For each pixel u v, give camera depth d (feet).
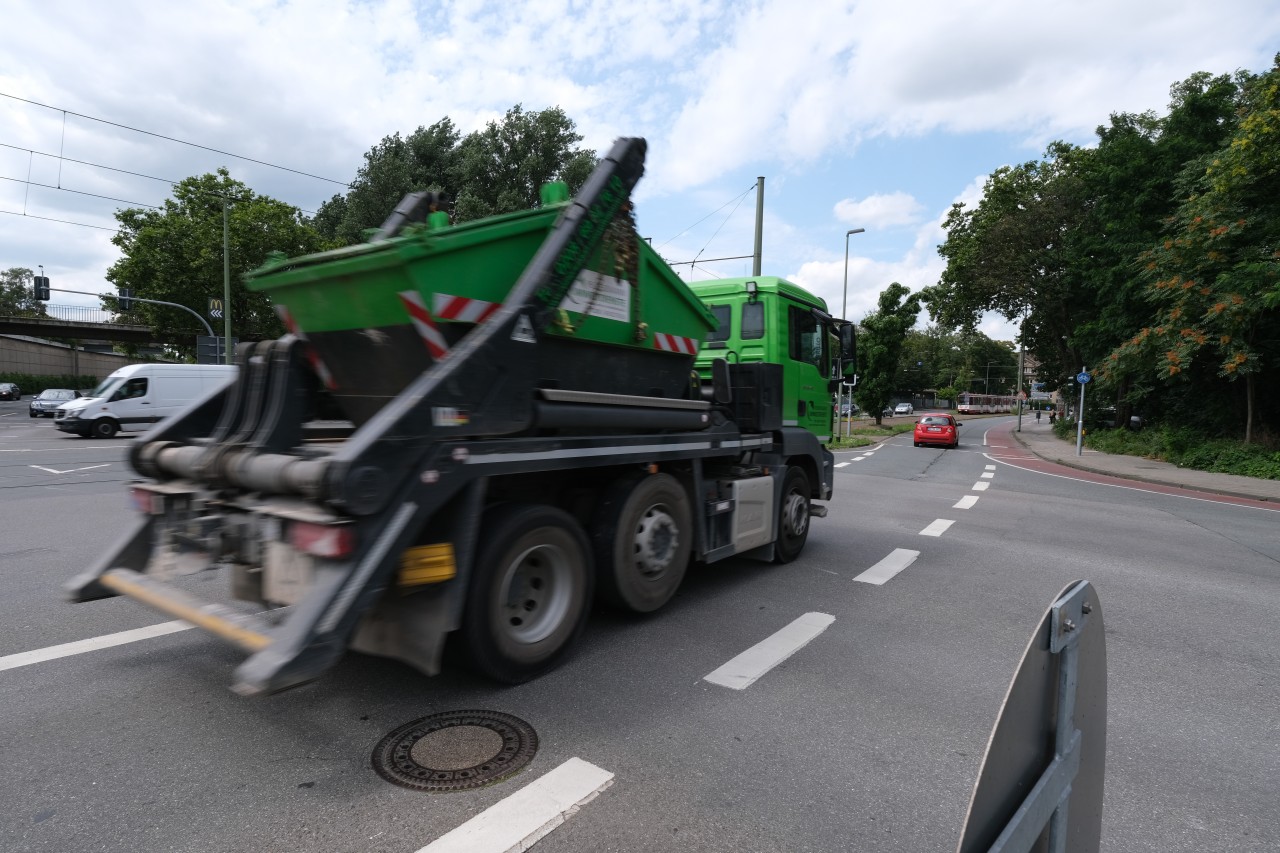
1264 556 25.88
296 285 12.82
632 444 14.74
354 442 9.93
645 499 15.26
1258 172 56.59
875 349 135.95
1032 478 54.70
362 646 11.66
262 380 13.48
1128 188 79.41
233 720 10.96
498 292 12.87
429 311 11.66
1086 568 22.88
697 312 17.53
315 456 12.42
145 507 13.17
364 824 8.41
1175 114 78.64
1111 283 78.33
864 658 14.20
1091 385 96.53
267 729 10.69
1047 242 99.76
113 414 70.13
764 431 20.26
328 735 10.53
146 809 8.64
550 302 12.94
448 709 11.47
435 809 8.73
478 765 9.75
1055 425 140.26
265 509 10.60
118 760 9.76
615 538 14.64
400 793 9.06
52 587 17.78
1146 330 63.05
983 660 14.21
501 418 11.93
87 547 22.20
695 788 9.35
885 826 8.63
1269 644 16.01
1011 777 4.33
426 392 10.66
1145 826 8.95
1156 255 62.69
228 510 11.67
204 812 8.60
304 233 127.85
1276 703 12.82
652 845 8.17
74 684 12.17
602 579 14.84
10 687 12.03
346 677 12.65
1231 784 10.02
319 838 8.14
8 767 9.55
